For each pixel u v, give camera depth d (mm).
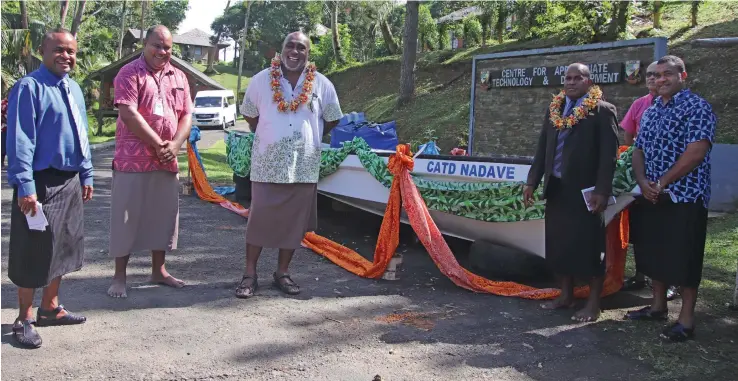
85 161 3920
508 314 4586
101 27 45312
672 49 14352
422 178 6234
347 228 7938
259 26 61594
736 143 10125
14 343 3723
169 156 4621
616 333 4215
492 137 11383
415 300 4902
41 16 31766
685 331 4078
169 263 5809
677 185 4031
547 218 4621
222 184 11367
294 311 4547
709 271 5762
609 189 4270
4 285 4863
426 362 3682
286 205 4902
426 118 19000
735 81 12062
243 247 6594
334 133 9078
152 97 4523
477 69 11617
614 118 4371
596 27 15445
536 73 10477
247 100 5016
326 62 39500
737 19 15812
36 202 3533
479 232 5980
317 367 3570
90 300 4586
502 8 23562
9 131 3482
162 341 3855
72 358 3549
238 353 3719
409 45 21328
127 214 4629
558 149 4508
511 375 3531
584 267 4371
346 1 35438
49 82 3662
